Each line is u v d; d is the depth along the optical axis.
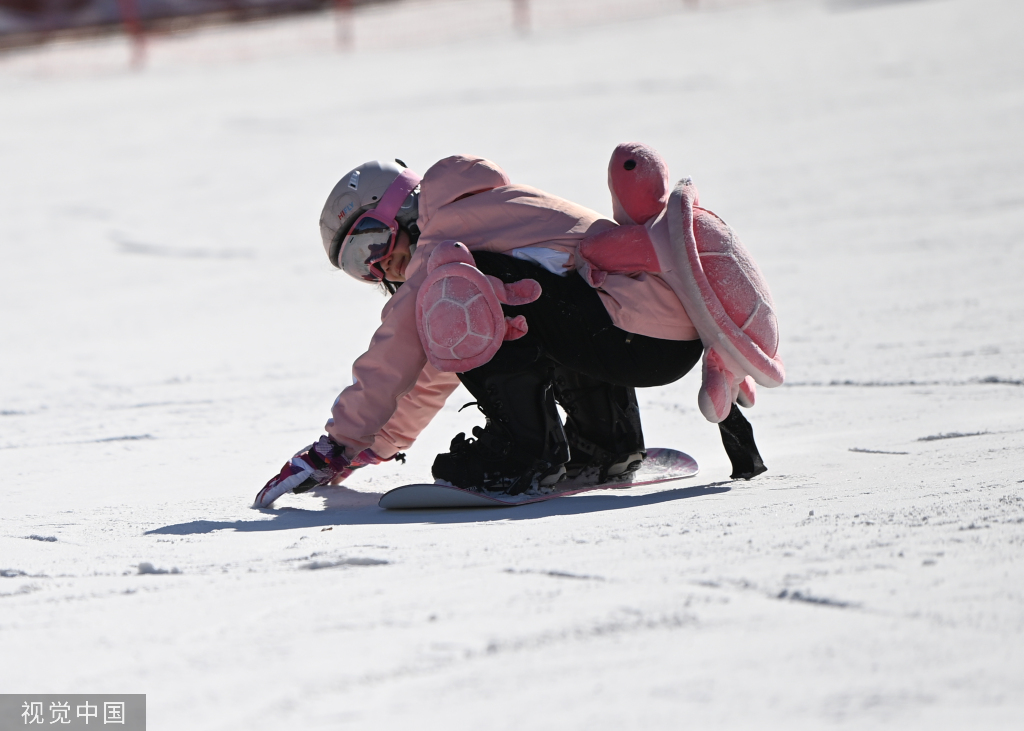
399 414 14.51
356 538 11.73
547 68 90.94
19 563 11.29
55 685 7.88
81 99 96.31
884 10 104.69
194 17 152.88
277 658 8.11
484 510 13.43
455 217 13.98
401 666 7.80
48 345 30.41
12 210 55.78
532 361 13.64
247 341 29.55
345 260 14.85
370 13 146.75
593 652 7.84
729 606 8.53
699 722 6.79
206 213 52.69
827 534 10.34
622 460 14.94
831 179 47.16
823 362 22.42
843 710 6.81
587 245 13.70
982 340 23.33
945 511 10.91
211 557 11.18
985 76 68.19
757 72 79.00
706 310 13.23
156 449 18.19
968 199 41.00
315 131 72.75
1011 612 8.09
